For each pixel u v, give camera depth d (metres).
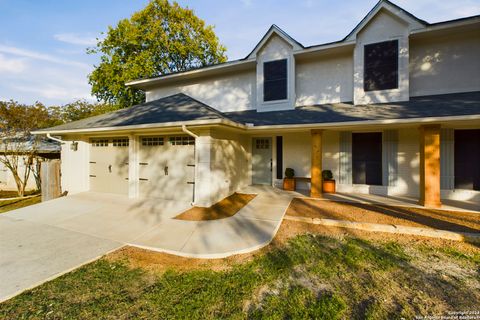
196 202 6.75
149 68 16.67
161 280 3.10
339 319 2.37
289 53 9.07
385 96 7.76
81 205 6.93
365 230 4.84
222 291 2.85
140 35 16.89
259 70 9.52
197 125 6.16
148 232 4.79
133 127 6.62
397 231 4.65
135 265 3.51
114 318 2.40
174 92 11.77
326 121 6.46
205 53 20.47
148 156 7.80
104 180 8.69
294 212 5.98
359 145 8.28
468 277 3.12
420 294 2.78
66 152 9.18
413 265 3.44
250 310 2.52
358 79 8.10
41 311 2.50
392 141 7.80
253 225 5.09
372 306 2.57
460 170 6.96
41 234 4.73
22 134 10.80
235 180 8.42
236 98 10.54
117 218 5.72
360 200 7.09
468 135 6.89
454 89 7.55
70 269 3.36
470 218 5.22
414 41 7.91
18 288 2.88
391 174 7.82
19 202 8.81
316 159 7.43
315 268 3.39
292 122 6.93
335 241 4.32
